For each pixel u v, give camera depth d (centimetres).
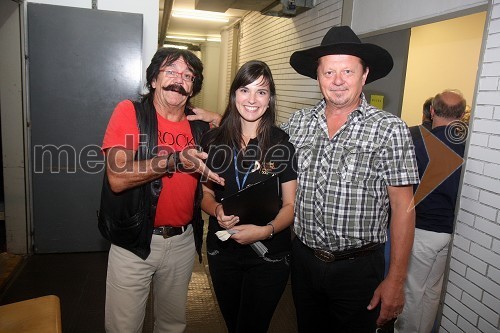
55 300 109
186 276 183
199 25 984
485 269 201
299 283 175
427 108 250
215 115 191
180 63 165
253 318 178
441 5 243
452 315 223
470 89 411
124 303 167
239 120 174
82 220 343
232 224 160
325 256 160
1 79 308
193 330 246
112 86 327
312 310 178
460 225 217
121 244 160
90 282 299
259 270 172
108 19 319
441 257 228
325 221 158
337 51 149
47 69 315
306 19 490
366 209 154
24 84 313
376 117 153
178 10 811
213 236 178
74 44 316
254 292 175
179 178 166
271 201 165
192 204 177
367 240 157
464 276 215
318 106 171
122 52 324
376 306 162
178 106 170
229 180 175
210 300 282
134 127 162
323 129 164
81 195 339
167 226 171
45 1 323
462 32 415
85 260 335
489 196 199
